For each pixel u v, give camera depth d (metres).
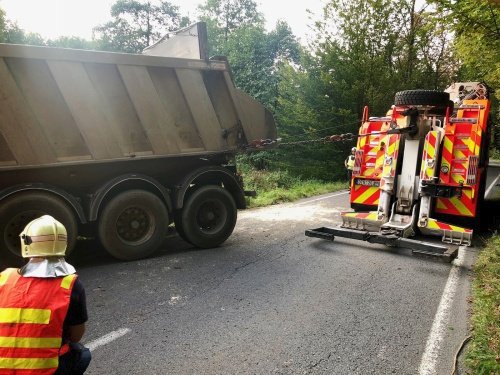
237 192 7.96
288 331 4.24
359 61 19.98
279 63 26.75
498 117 13.89
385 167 7.63
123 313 4.63
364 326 4.36
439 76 21.58
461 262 6.53
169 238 8.23
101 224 6.33
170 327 4.31
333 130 20.62
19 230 5.62
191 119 7.22
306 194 14.70
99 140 6.19
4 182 5.71
